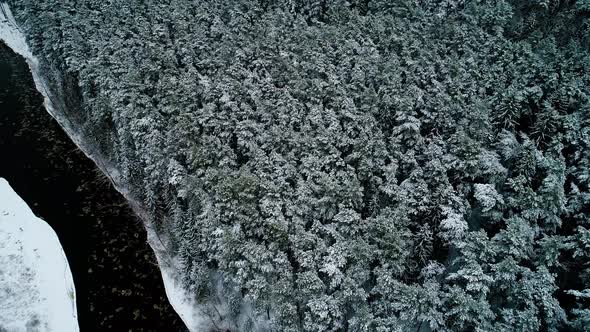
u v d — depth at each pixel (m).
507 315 29.84
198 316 38.50
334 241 36.56
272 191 37.38
